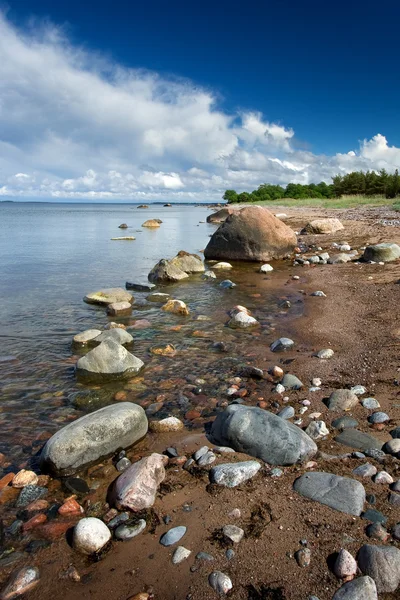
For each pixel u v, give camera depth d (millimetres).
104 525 2830
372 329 7051
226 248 16266
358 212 31750
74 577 2504
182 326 7797
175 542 2684
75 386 5324
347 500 2881
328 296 9672
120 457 3744
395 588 2219
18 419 4516
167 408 4715
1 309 9039
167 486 3254
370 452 3506
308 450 3500
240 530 2709
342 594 2184
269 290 10734
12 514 3104
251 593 2268
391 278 10898
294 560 2459
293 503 2945
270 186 82812
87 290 11078
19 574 2508
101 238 26250
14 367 5906
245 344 6781
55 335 7340
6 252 19000
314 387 5031
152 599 2301
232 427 3732
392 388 4805
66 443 3543
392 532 2584
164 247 21266
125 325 7887
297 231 23219
